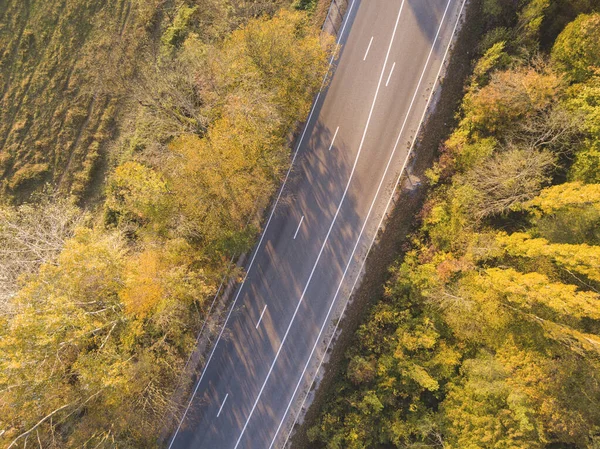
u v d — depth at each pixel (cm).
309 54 2992
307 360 3294
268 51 2956
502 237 2809
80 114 3584
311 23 3425
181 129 3194
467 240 2997
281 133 3316
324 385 3272
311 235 3347
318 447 3231
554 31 2986
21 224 3200
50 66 3603
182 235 3144
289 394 3294
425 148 3247
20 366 2320
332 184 3344
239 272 3353
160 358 3050
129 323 2933
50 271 2547
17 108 3572
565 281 2677
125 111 3606
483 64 3066
